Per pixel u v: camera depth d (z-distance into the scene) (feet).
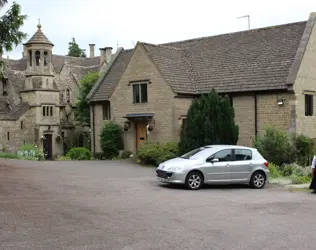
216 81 89.97
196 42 106.52
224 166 53.26
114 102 99.76
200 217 34.58
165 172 52.06
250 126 84.74
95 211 35.63
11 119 145.69
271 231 30.42
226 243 26.94
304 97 82.58
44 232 28.40
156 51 94.79
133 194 45.65
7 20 60.75
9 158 95.96
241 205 40.70
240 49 95.20
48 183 51.60
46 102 152.66
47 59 154.81
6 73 154.51
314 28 86.89
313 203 42.75
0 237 27.02
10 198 40.50
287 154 73.72
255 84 83.61
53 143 155.43
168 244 26.32
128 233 28.76
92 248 25.12
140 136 96.12
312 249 26.02
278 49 88.38
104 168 72.90
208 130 73.00
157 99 90.02
